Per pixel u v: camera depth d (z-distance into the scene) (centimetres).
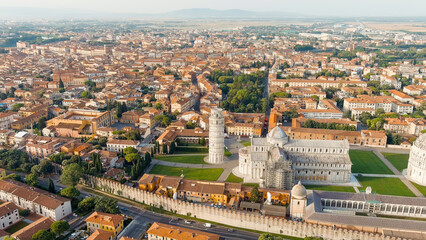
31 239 17112
